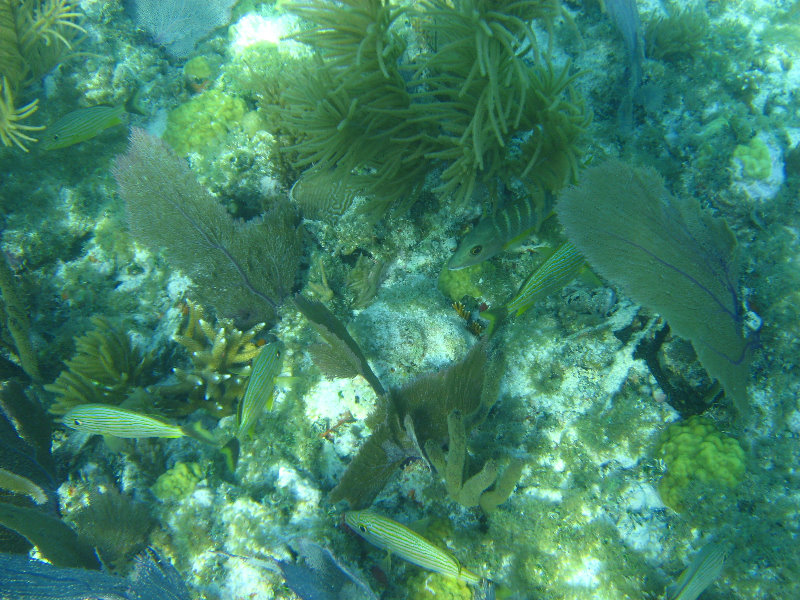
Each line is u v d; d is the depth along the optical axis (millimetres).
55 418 980
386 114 802
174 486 832
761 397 802
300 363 907
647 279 682
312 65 868
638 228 694
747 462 741
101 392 957
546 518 767
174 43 1345
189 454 906
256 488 820
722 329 723
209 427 948
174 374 1028
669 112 1045
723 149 977
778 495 734
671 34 1115
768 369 814
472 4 697
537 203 793
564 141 763
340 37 757
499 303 901
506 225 804
